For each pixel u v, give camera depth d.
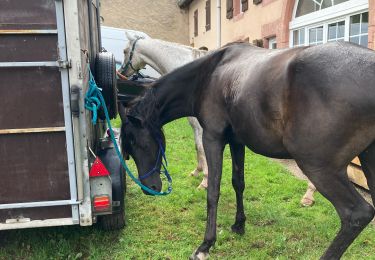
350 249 3.26
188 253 3.25
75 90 2.60
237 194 3.54
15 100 2.58
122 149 3.54
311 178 2.41
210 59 3.18
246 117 2.69
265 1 10.03
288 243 3.41
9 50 2.51
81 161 2.74
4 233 3.56
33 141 2.67
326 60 2.27
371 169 2.54
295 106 2.35
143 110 3.36
